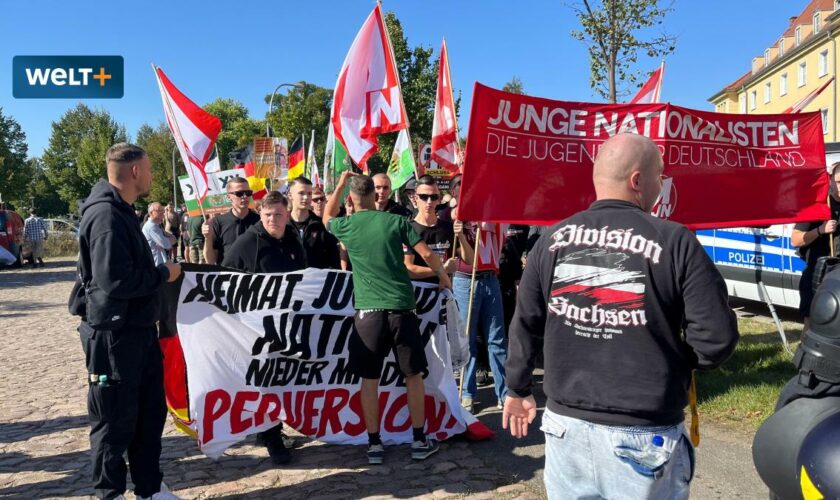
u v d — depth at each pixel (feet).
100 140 194.08
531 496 12.34
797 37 156.97
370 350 13.94
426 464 14.15
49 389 20.80
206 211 30.27
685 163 16.63
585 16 38.75
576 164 15.61
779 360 20.11
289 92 148.15
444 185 29.99
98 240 10.31
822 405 7.65
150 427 11.60
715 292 6.31
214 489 13.00
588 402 6.70
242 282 14.73
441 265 14.44
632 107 15.94
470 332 17.71
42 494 12.80
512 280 21.08
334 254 18.85
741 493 12.07
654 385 6.49
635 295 6.56
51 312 38.86
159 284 11.06
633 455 6.46
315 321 15.23
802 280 18.49
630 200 7.15
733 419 15.79
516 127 15.16
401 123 19.54
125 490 11.79
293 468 14.10
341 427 15.34
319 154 173.88
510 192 15.21
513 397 7.63
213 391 14.26
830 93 138.21
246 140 235.40
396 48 88.07
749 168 17.19
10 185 162.40
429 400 15.74
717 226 16.92
